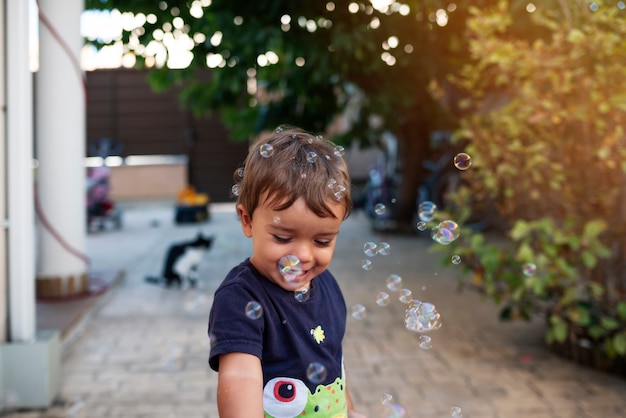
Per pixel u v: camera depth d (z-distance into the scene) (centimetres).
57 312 431
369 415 283
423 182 931
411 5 608
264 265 118
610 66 310
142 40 579
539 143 333
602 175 338
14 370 290
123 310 468
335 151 125
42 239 473
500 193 386
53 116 466
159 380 329
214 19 553
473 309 467
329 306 132
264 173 115
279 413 121
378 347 383
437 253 702
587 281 343
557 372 338
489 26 360
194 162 1234
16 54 288
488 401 300
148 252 723
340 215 117
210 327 120
